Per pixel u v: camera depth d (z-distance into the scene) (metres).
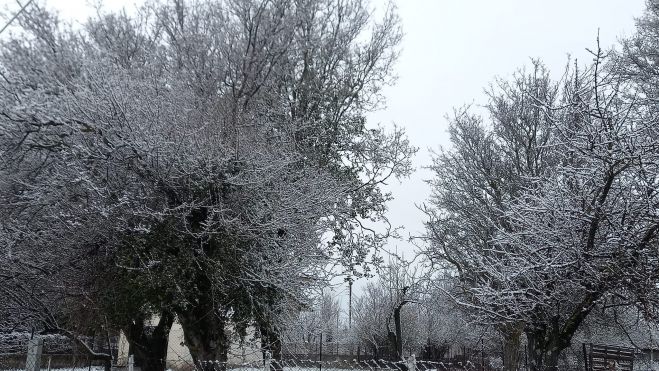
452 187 18.55
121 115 9.62
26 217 10.06
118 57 12.23
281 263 10.83
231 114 12.01
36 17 10.24
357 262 16.75
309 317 27.05
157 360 11.62
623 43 14.93
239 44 14.23
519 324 11.13
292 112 16.50
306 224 11.38
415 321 29.23
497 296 9.39
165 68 12.46
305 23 16.27
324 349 33.00
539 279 9.02
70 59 10.23
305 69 16.67
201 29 14.64
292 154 11.70
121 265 9.51
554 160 14.70
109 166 9.87
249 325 11.15
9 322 11.70
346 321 43.66
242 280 10.49
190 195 10.12
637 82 13.91
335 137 17.36
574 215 8.48
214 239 10.18
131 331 11.44
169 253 10.00
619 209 8.46
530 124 16.89
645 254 8.16
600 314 11.44
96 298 10.27
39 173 9.92
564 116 9.77
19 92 9.32
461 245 15.29
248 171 10.35
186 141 10.09
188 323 10.68
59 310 11.27
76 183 9.54
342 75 17.66
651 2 15.69
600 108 8.52
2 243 9.84
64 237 9.93
